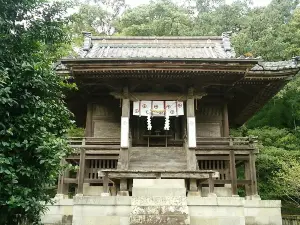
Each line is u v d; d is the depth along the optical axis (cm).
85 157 1394
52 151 722
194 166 1304
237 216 1173
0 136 694
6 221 750
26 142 703
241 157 1427
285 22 3566
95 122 1582
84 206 1186
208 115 1592
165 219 1115
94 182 1372
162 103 1411
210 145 1433
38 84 759
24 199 694
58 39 855
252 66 1281
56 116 832
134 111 1398
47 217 1343
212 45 1741
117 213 1175
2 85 662
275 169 2197
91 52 1627
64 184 1439
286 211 2173
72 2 841
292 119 2816
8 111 722
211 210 1178
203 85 1413
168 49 1709
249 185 1446
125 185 1253
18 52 780
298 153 2177
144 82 1412
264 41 2753
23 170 704
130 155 1381
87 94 1554
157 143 1559
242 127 2647
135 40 1780
